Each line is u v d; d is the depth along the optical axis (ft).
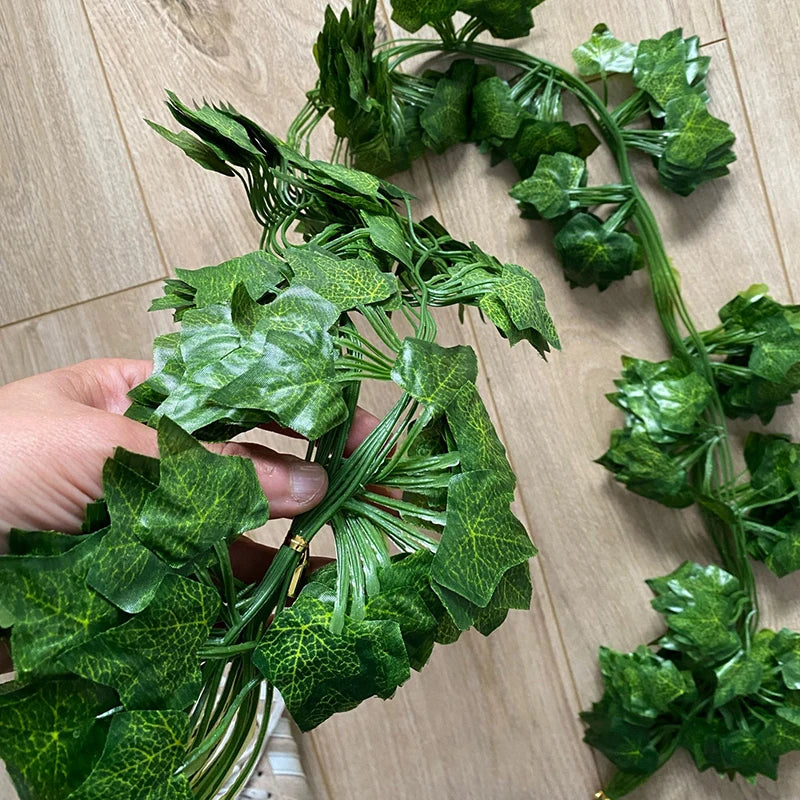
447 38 2.54
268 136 1.67
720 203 2.72
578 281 2.72
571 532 2.85
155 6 2.71
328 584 1.41
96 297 2.82
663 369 2.70
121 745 1.16
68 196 2.79
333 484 1.48
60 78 2.74
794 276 2.72
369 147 2.33
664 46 2.57
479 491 1.36
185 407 1.32
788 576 2.81
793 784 2.85
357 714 2.91
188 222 2.78
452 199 2.76
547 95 2.61
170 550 1.23
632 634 2.85
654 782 2.90
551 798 2.89
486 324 2.79
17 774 1.14
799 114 2.66
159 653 1.22
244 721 1.43
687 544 2.82
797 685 2.66
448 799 2.90
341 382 1.39
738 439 2.81
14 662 1.12
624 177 2.62
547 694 2.88
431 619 1.35
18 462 1.55
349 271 1.49
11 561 1.15
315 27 2.69
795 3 2.62
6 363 2.84
